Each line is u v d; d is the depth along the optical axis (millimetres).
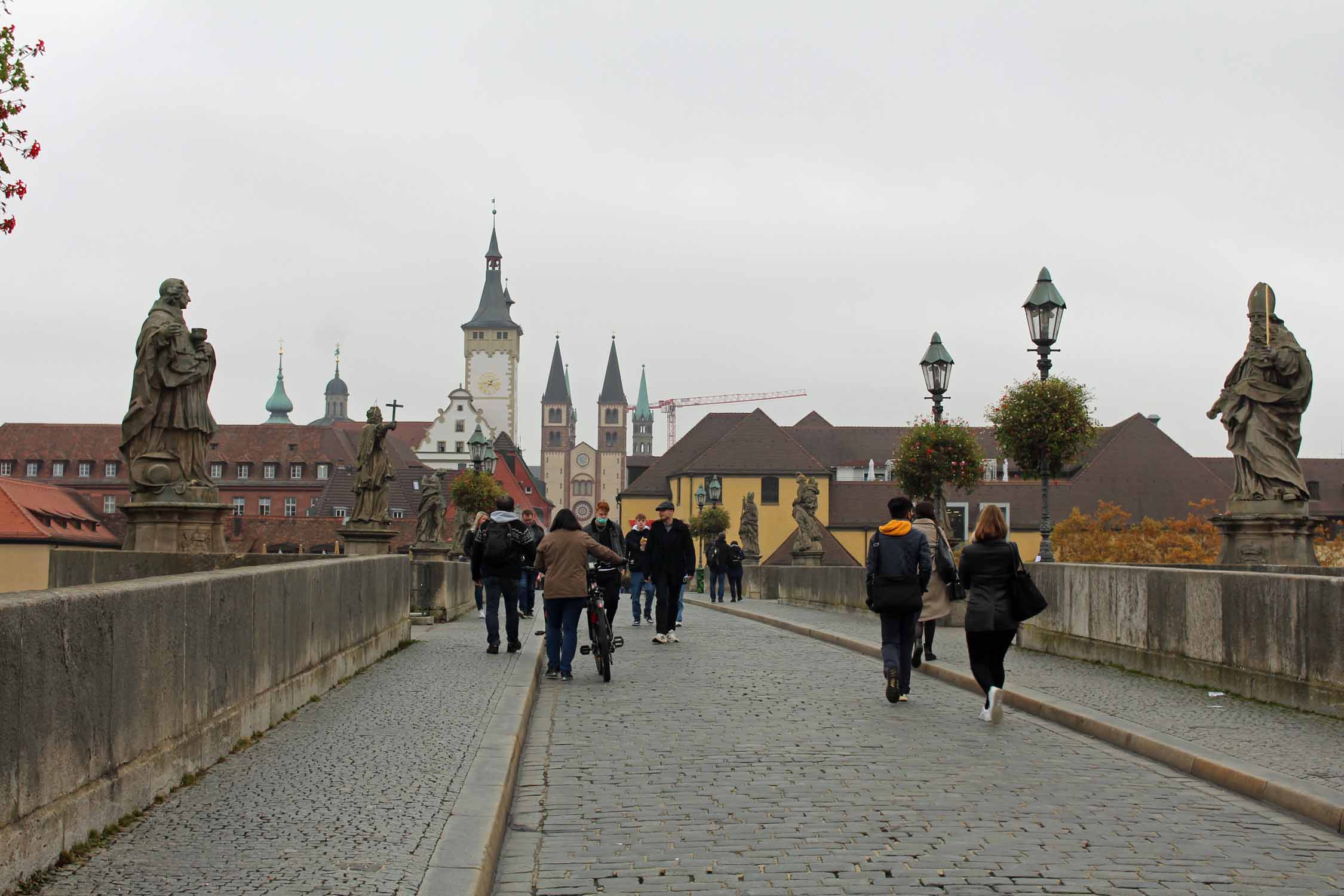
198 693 8500
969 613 12438
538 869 6922
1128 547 71312
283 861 6242
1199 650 13922
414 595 25375
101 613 6777
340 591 13680
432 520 40250
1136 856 7082
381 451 32031
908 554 13648
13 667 5707
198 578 8734
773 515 104188
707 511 82312
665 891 6488
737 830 7734
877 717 12578
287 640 11078
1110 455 94188
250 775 8367
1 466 129125
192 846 6523
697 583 58344
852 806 8367
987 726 11938
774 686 15195
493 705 11688
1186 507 92250
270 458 136125
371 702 11945
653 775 9477
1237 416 19719
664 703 13586
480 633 21812
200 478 17734
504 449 167125
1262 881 6594
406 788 7953
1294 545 19328
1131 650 15617
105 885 5773
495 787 7984
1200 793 8852
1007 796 8688
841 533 103625
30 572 64312
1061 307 23172
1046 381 24797
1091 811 8234
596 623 15961
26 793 5840
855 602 30203
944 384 30672
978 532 12602
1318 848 7297
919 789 8930
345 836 6754
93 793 6598
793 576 39594
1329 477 100250
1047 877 6648
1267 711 11945
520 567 17438
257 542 90750
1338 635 11359
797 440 117188
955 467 32156
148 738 7512
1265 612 12562
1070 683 14414
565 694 14398
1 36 11336
